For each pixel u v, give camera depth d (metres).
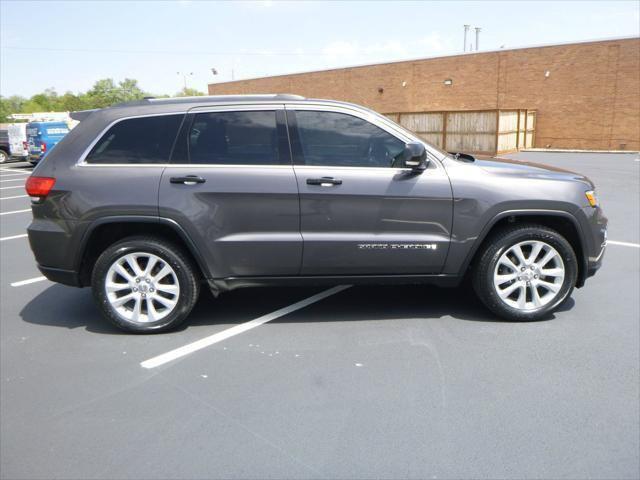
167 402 3.20
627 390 3.22
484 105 30.81
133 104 4.23
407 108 34.66
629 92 25.34
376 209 4.09
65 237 4.07
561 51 27.19
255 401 3.18
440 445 2.71
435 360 3.67
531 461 2.57
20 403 3.22
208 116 4.14
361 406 3.10
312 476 2.50
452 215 4.12
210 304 4.95
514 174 4.23
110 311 4.17
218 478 2.50
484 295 4.30
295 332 4.23
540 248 4.25
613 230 7.83
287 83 42.00
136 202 4.00
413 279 4.27
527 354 3.74
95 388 3.39
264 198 4.04
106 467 2.61
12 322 4.59
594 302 4.80
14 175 20.25
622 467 2.52
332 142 4.13
